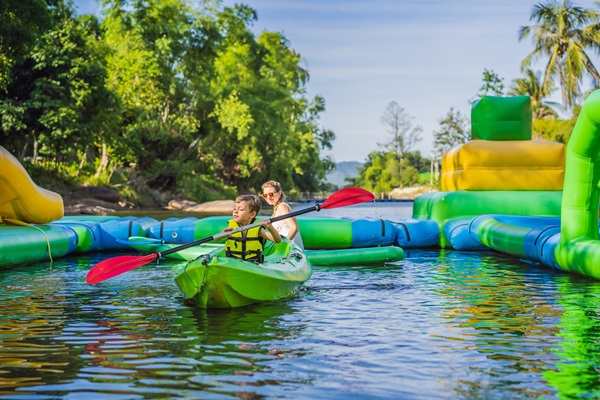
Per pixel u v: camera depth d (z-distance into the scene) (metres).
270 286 7.08
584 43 39.59
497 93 38.59
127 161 43.09
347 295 7.68
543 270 10.07
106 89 34.53
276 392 4.14
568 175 9.20
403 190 78.19
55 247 11.34
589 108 8.21
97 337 5.56
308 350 5.14
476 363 4.77
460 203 14.47
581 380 4.38
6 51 29.78
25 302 7.21
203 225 13.23
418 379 4.39
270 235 7.50
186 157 48.97
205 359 4.88
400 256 11.10
